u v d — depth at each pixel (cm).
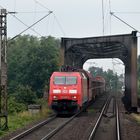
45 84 9194
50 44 10075
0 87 3011
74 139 2516
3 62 2964
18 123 3431
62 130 2995
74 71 4603
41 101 5750
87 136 2662
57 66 9781
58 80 4253
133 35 5009
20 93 5900
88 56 8206
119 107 6069
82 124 3434
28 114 4006
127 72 6844
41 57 9825
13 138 2391
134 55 4997
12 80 10694
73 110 4288
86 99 5047
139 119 4022
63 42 5669
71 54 6184
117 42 5412
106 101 7788
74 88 4197
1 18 2973
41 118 3962
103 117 4194
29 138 2547
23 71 10281
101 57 8181
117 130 2841
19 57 11675
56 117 4088
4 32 2973
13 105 4538
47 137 2484
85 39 5619
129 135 2783
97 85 8150
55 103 4209
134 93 4894
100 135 2764
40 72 9725
